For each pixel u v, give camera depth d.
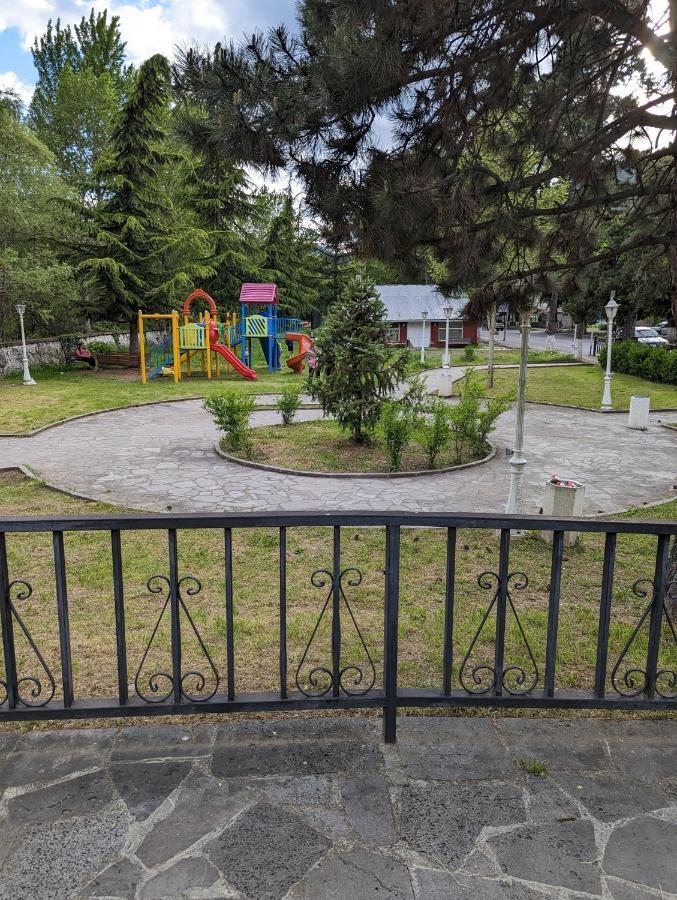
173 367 22.39
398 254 4.48
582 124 4.77
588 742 2.80
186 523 2.49
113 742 2.77
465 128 4.23
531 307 5.14
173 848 2.16
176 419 14.73
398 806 2.38
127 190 23.30
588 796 2.44
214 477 9.42
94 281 23.02
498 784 2.51
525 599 4.99
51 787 2.48
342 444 11.69
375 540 6.43
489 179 4.28
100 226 23.55
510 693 2.75
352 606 4.80
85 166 35.25
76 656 3.91
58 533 2.47
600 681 2.71
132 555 5.95
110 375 23.02
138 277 23.89
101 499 8.16
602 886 2.01
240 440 10.89
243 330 24.81
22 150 21.50
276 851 2.15
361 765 2.62
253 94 3.88
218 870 2.07
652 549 6.24
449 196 4.00
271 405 16.94
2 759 2.65
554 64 4.34
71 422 14.16
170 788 2.47
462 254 4.42
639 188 4.68
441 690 2.77
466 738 2.82
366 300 10.84
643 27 3.72
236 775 2.55
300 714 3.01
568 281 5.26
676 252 5.01
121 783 2.50
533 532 6.60
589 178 4.45
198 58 3.94
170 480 9.22
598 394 19.47
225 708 2.65
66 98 33.97
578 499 6.26
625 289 24.59
